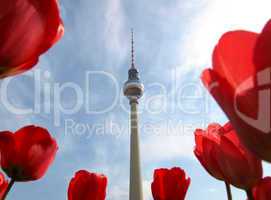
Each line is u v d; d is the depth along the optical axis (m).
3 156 3.47
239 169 2.69
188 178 4.71
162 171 4.71
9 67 2.11
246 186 2.73
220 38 1.91
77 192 4.20
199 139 3.24
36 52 2.15
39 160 3.50
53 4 2.11
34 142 3.51
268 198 3.01
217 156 2.81
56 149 3.64
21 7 2.04
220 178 2.93
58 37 2.18
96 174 4.28
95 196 4.21
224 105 1.82
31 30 2.08
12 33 2.04
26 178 3.46
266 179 3.07
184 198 4.68
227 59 1.87
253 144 1.84
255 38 1.90
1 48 2.05
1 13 2.01
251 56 1.85
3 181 3.62
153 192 4.71
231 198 2.88
